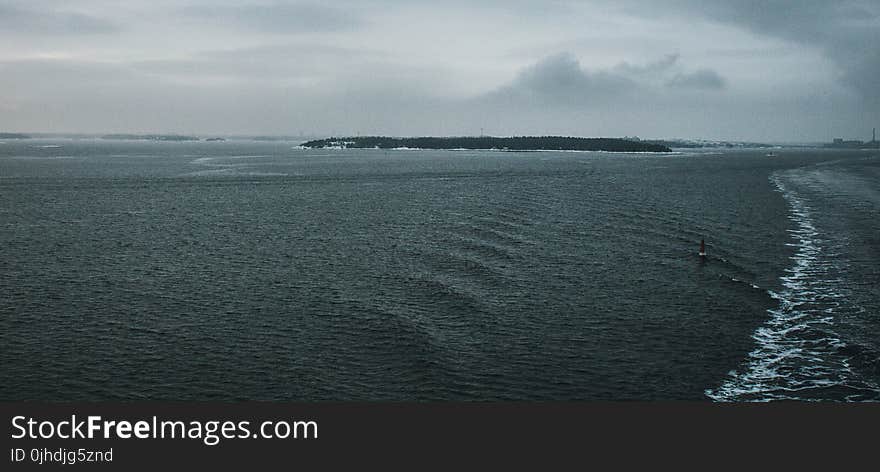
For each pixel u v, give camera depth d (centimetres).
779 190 10012
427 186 10762
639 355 2912
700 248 4897
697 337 3120
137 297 3778
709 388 2609
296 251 5050
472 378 2695
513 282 4088
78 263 4634
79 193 9431
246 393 2588
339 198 8825
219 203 8238
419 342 3044
